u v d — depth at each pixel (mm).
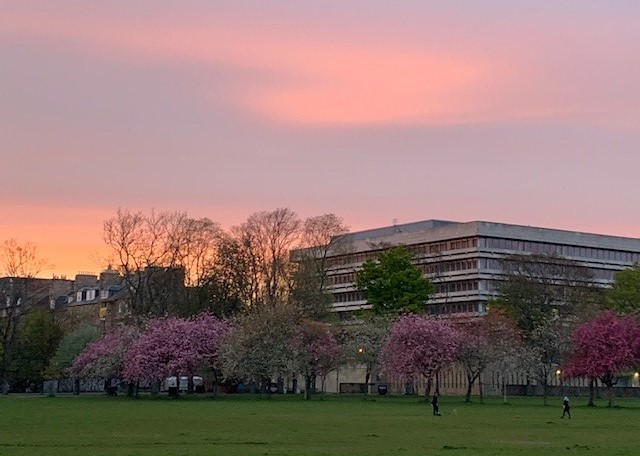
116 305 196375
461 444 50344
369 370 137750
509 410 96062
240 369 126375
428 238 198250
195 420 71062
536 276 143875
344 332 139875
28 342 162500
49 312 171125
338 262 197875
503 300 146375
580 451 46156
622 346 107688
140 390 162750
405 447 47688
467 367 123000
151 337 129875
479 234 187125
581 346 110812
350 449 46000
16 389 167625
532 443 51625
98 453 42500
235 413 83000
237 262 147250
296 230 148125
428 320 126625
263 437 53969
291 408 95000
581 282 145750
